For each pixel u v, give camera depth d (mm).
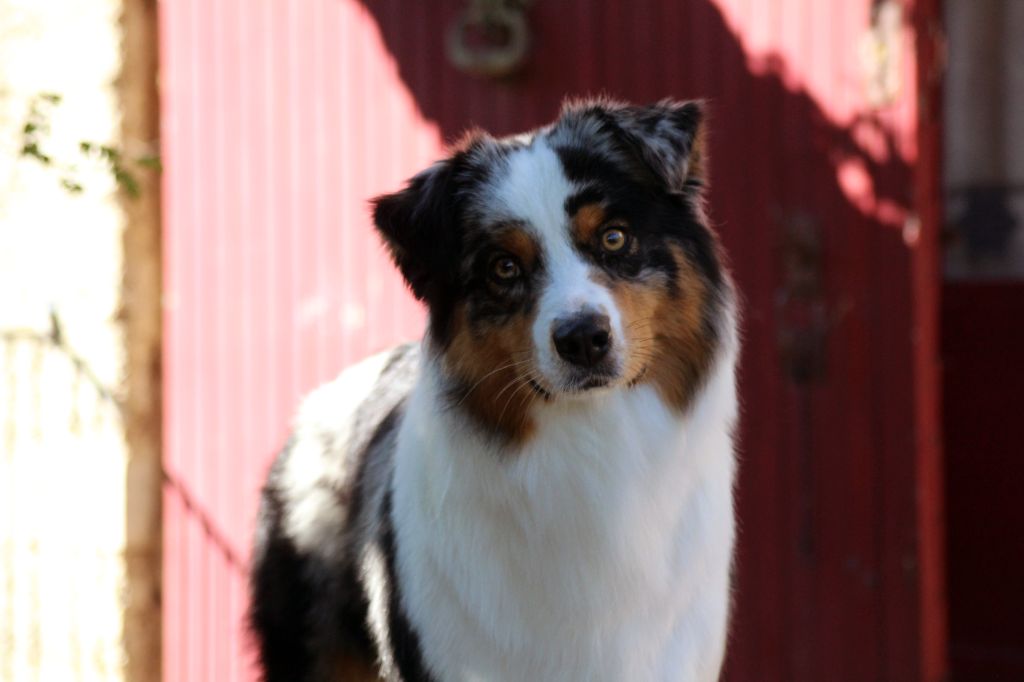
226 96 5988
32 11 6129
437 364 3484
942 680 5121
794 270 4953
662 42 5160
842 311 4902
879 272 4844
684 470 3424
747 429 5059
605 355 3146
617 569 3334
